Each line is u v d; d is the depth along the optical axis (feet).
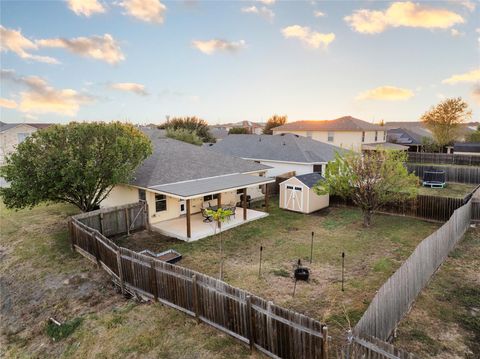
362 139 128.98
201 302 24.13
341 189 51.16
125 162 48.83
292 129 144.66
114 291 31.83
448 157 118.83
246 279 32.12
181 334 23.30
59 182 44.16
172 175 55.06
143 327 24.70
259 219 55.77
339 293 28.68
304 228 50.21
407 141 156.35
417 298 27.35
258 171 69.21
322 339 16.89
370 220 52.13
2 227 53.21
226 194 64.13
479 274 32.22
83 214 42.68
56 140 46.32
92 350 23.31
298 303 27.14
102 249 34.76
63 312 29.27
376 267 34.19
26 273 37.47
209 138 172.65
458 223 41.09
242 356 20.43
